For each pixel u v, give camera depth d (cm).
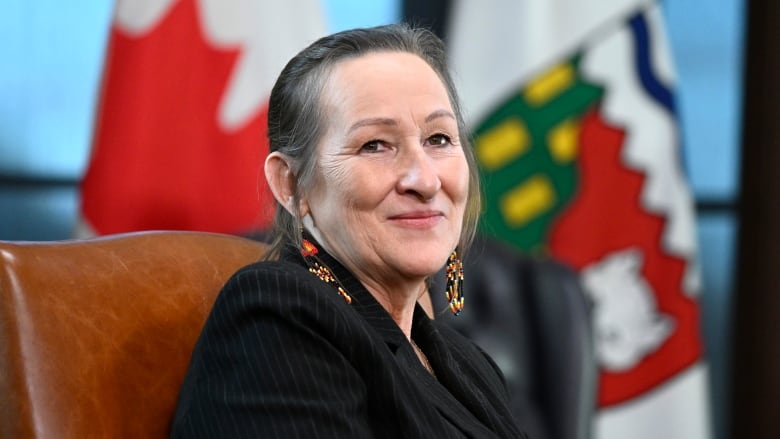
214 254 370
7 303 304
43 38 760
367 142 328
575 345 532
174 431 309
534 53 744
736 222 873
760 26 860
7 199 757
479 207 380
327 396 289
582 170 743
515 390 529
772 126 860
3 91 753
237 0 689
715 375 881
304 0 706
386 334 331
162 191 666
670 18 864
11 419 300
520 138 743
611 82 746
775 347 866
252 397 286
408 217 330
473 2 754
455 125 341
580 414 525
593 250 742
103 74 676
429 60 349
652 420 751
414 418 303
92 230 662
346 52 335
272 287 296
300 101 337
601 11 750
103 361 316
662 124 749
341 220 333
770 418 870
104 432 310
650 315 744
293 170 342
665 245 746
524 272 547
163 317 338
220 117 679
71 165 771
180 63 674
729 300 880
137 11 675
